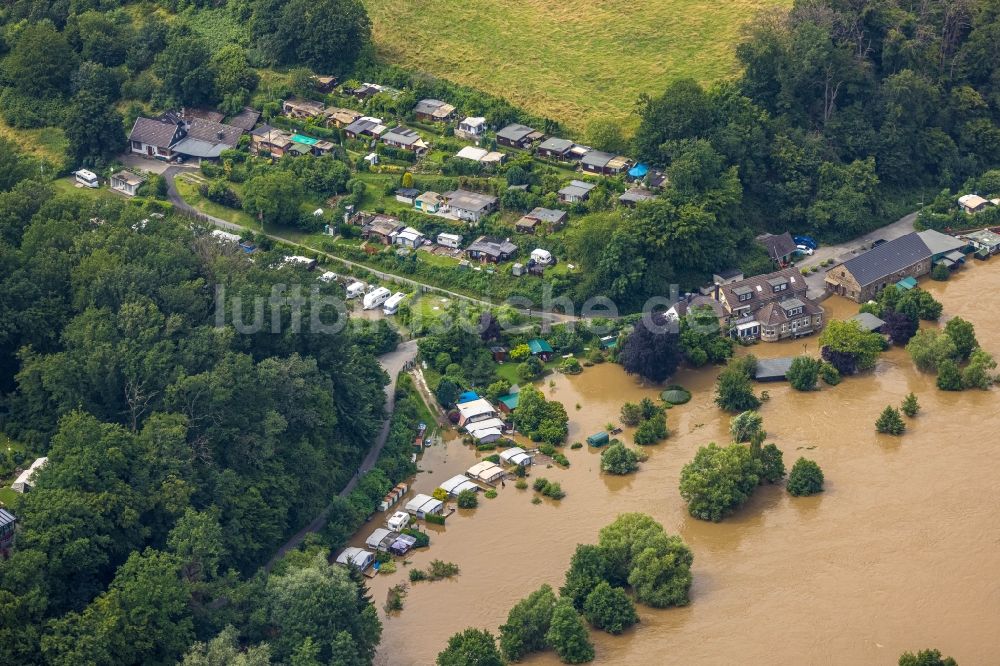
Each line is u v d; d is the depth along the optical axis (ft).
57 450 561.43
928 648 549.95
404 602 592.60
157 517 564.30
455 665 528.22
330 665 526.98
